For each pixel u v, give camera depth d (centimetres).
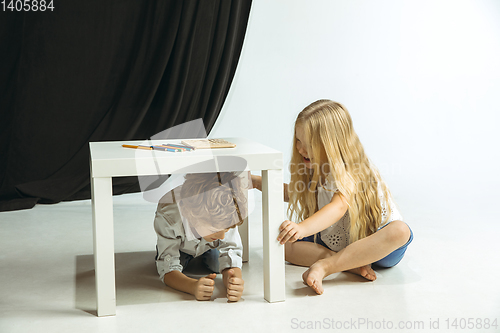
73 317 100
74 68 237
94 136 239
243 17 261
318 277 114
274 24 271
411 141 294
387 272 127
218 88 256
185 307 105
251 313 101
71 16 233
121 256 144
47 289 117
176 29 242
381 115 290
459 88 295
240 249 120
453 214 197
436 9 288
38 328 95
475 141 298
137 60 242
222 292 114
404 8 285
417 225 179
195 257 138
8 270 131
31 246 155
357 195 123
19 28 226
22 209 211
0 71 226
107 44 240
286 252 135
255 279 124
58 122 237
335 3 276
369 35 283
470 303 106
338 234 129
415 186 258
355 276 125
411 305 105
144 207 214
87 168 236
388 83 288
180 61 246
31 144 234
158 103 250
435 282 119
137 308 105
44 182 228
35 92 231
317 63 279
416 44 288
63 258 142
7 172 230
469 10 292
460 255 142
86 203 226
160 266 118
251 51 271
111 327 95
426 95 293
